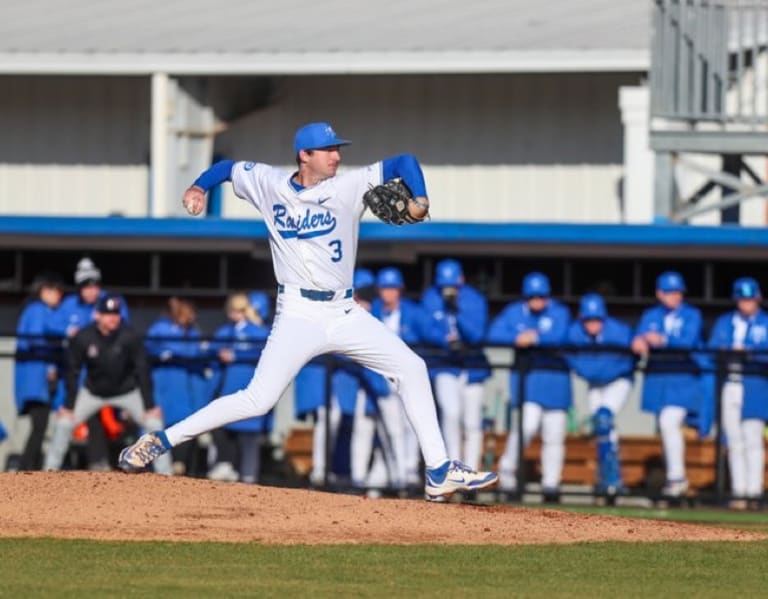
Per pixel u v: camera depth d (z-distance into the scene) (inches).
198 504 1280.8
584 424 2059.5
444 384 1937.7
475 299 1996.8
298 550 1143.6
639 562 1149.1
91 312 2033.7
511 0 2928.2
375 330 1272.1
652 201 2603.3
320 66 2652.6
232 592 980.6
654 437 2025.1
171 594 968.3
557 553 1173.7
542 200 2795.3
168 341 1939.0
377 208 1202.6
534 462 1984.5
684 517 1788.9
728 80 2506.2
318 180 1240.2
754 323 2000.5
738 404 1919.3
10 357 1958.7
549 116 2792.8
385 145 2834.6
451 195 2819.9
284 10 2910.9
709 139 2396.7
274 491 1337.4
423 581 1043.3
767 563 1160.8
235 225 2294.5
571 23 2741.1
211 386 1955.0
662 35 2404.0
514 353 1942.7
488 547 1189.1
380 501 1330.0
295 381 1971.0
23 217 2309.3
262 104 2856.8
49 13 2960.1
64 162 2928.2
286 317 1261.1
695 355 1936.5
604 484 1942.7
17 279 2388.0
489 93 2807.6
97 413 1920.5
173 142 2714.1
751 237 2235.5
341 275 1255.5
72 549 1126.4
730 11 2445.9
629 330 2032.5
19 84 2938.0
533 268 2338.8
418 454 2007.9
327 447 1910.7
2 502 1269.7
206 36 2758.4
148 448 1320.1
